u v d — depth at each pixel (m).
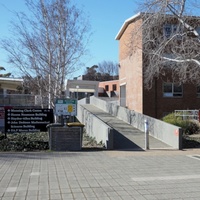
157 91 27.69
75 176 8.05
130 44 17.95
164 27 16.22
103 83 73.06
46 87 19.31
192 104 28.55
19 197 6.22
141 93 27.61
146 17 15.42
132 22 27.12
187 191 6.78
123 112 22.47
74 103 13.31
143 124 18.25
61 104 13.24
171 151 12.86
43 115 14.02
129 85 31.34
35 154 11.48
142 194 6.52
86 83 53.66
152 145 14.34
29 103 24.89
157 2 14.85
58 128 12.55
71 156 11.13
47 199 6.12
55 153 11.79
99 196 6.35
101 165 9.56
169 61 16.50
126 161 10.30
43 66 19.19
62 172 8.51
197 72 17.00
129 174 8.37
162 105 27.84
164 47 15.79
